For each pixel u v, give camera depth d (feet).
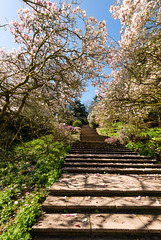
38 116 17.13
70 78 14.69
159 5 10.69
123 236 6.83
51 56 12.05
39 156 19.65
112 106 19.52
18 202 9.84
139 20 11.21
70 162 17.42
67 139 28.71
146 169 14.58
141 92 17.26
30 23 13.28
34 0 11.61
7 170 16.15
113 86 19.97
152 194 9.98
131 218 7.72
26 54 15.47
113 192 10.02
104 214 8.11
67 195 10.08
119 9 11.94
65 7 11.50
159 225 7.11
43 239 6.72
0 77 12.98
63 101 17.40
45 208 8.60
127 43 13.04
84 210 8.51
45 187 11.81
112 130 46.34
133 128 28.09
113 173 14.30
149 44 13.29
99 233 6.91
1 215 8.74
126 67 14.80
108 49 13.61
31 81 14.73
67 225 7.11
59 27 12.95
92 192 10.07
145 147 23.24
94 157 19.51
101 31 12.50
